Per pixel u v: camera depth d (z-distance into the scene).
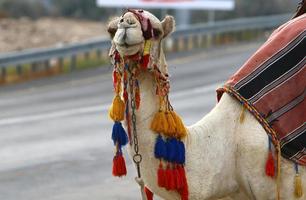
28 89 44.81
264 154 10.35
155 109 10.09
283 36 10.64
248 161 10.43
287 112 10.48
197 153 10.27
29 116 33.97
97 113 34.00
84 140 27.27
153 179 10.28
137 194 19.39
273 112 10.44
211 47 61.94
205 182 10.30
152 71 9.99
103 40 55.31
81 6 89.25
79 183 20.81
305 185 10.56
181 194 10.20
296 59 10.52
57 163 23.45
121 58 10.04
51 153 25.06
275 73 10.53
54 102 38.56
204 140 10.38
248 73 10.59
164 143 10.05
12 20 77.25
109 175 21.64
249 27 67.31
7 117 33.94
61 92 42.72
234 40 66.31
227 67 49.41
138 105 10.08
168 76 10.18
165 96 10.09
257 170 10.41
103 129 29.52
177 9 68.81
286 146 10.45
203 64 51.31
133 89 10.07
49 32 70.38
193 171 10.24
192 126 10.50
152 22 9.80
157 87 10.08
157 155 10.07
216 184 10.41
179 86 41.66
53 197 19.38
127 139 10.23
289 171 10.49
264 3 84.31
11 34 67.75
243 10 83.94
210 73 46.75
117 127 10.15
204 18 84.00
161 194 10.42
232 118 10.55
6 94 43.06
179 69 49.03
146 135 10.11
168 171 10.06
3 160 24.14
